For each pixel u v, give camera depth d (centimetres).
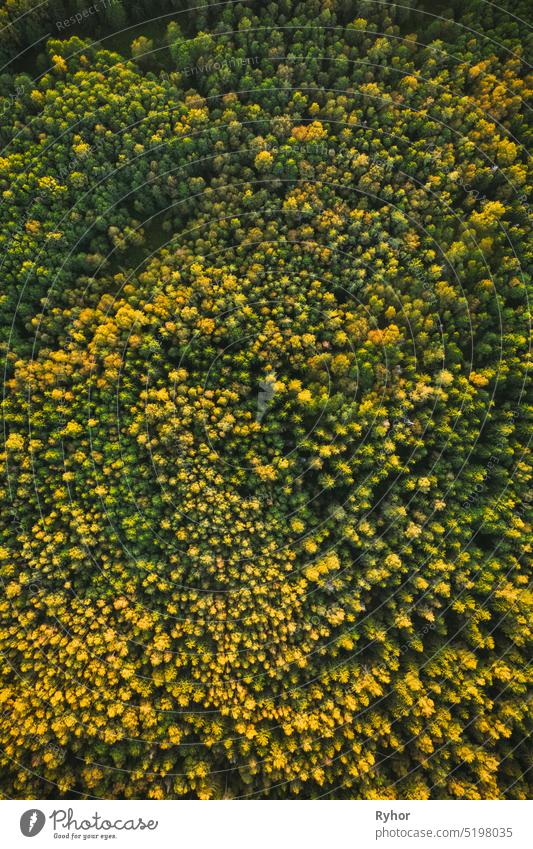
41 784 4934
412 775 5012
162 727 5047
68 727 4966
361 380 5588
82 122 5603
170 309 5603
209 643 5372
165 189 5722
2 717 4988
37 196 5553
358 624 5416
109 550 5478
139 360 5569
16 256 5444
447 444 5481
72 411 5484
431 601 5384
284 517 5591
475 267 5544
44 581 5359
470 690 5041
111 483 5434
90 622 5300
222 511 5562
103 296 5547
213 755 5131
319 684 5250
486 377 5519
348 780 4953
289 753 5047
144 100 5653
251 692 5228
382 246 5609
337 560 5366
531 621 5191
